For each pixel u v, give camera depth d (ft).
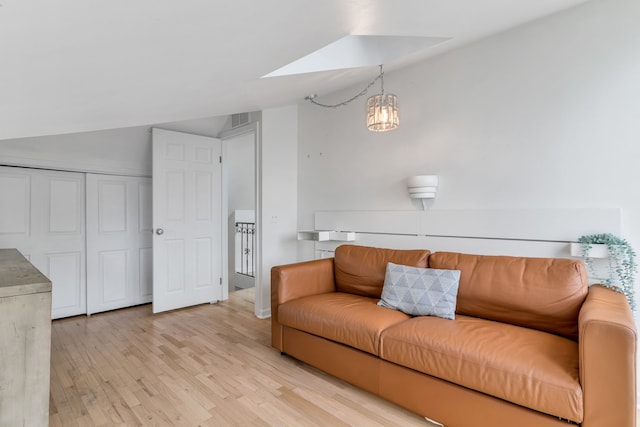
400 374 5.72
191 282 12.50
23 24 3.06
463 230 7.96
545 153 6.88
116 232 12.08
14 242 9.98
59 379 6.95
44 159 10.34
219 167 13.37
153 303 11.50
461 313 6.70
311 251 11.62
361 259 8.57
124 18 3.43
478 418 4.87
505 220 7.33
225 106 9.44
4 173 9.78
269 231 11.55
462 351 4.97
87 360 7.85
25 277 4.96
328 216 11.01
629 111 5.98
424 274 6.99
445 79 8.32
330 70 8.39
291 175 12.03
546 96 6.85
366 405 6.08
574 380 4.17
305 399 6.25
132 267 12.51
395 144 9.37
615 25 6.09
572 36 6.52
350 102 10.43
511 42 7.27
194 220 12.58
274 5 4.12
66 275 11.02
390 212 9.37
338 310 6.89
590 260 6.33
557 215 6.67
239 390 6.56
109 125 8.02
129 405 6.03
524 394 4.39
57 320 10.82
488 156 7.65
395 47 8.45
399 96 9.25
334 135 10.93
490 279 6.44
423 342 5.36
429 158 8.66
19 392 4.46
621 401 3.93
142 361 7.82
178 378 7.02
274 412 5.84
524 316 5.95
